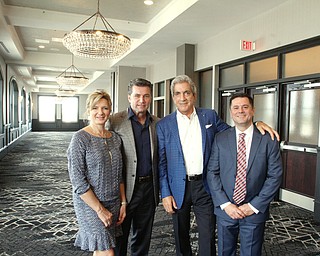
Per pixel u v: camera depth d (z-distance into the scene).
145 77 12.16
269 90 5.66
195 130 2.53
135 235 2.65
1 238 3.69
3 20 6.43
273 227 4.10
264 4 5.15
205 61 7.53
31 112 25.38
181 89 2.43
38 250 3.37
